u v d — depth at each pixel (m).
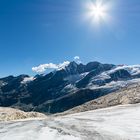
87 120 28.39
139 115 30.38
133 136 19.91
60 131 21.52
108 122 26.66
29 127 23.89
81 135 20.06
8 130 23.12
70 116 35.19
